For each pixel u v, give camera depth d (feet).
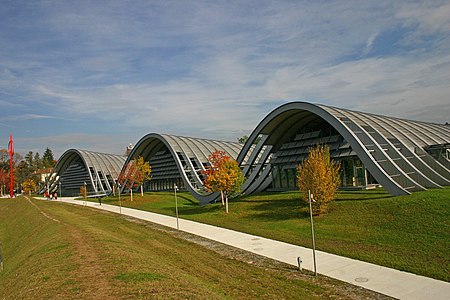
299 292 41.98
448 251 52.34
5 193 415.44
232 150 195.21
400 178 86.89
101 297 33.76
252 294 41.06
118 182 196.54
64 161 290.15
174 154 167.53
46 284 38.81
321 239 68.44
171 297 33.73
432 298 39.04
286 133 130.72
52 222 96.84
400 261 51.44
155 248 65.41
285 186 130.52
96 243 59.82
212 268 52.34
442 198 72.33
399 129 116.88
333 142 115.65
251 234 77.92
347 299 39.75
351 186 109.09
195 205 144.15
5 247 100.94
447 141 124.98
